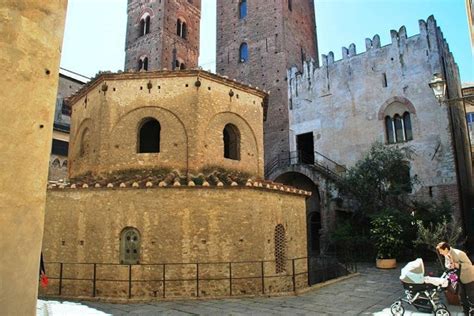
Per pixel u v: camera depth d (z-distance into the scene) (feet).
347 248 82.38
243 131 60.23
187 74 54.60
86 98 59.62
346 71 109.81
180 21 156.56
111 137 53.47
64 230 47.26
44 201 10.55
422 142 92.79
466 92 136.67
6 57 9.85
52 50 11.28
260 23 138.41
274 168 111.34
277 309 37.70
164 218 45.01
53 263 46.57
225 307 38.42
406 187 89.86
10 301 9.15
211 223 45.47
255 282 45.62
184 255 44.21
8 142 9.65
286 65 127.95
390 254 72.64
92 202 46.91
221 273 44.50
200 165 52.26
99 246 45.42
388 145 97.96
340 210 92.02
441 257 47.91
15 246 9.45
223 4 152.87
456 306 37.86
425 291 33.35
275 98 125.70
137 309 37.68
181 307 38.42
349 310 37.58
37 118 10.53
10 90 9.86
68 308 38.19
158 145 56.85
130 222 45.21
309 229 105.81
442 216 77.82
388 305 39.96
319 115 112.37
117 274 44.09
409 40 99.45
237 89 60.39
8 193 9.46
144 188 45.73
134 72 54.39
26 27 10.46
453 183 86.94
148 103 54.49
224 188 46.50
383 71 102.68
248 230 46.55
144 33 152.66
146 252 44.24
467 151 117.91
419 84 95.76
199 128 53.26
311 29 156.87
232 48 144.46
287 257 50.93
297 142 116.47
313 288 49.08
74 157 61.00
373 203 86.43
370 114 102.73
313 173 97.86
